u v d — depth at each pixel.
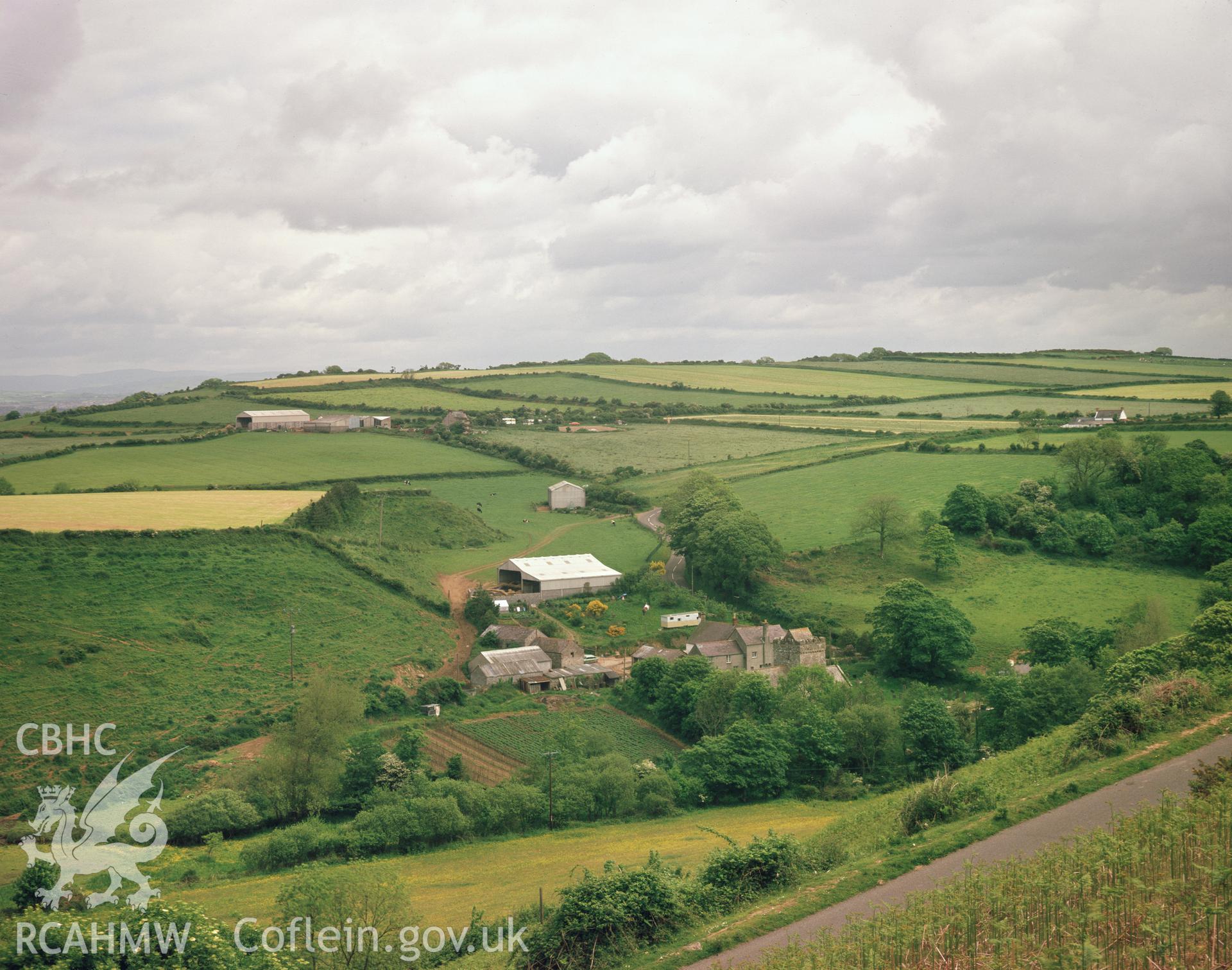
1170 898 26.78
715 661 112.69
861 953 27.61
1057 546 141.62
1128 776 39.88
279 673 95.62
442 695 99.25
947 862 34.69
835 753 82.56
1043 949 25.64
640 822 72.00
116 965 33.53
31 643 88.88
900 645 112.06
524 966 34.44
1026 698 86.25
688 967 30.61
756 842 39.34
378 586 123.19
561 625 127.44
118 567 108.12
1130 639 101.31
